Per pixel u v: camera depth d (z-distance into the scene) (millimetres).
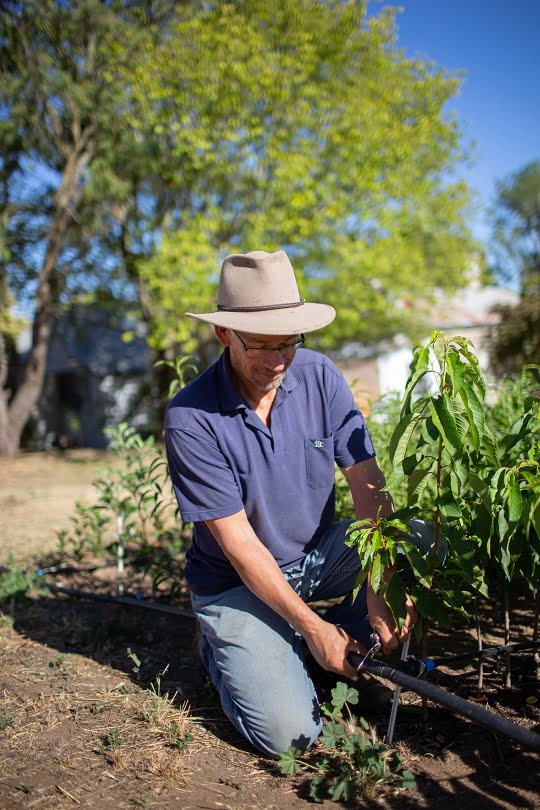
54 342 26000
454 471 2180
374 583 2174
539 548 2373
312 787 2129
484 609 3609
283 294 2391
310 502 2654
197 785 2234
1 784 2268
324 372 2629
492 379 3918
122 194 13984
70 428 26000
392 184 14234
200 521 2494
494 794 2096
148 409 23500
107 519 4910
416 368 2145
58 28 13391
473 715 1923
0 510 8727
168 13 13859
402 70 14305
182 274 13031
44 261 15633
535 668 2791
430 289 16766
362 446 2635
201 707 2785
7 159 14859
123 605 4176
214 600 2588
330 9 13727
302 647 2715
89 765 2363
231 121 13562
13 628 3816
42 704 2832
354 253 14234
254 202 14594
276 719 2326
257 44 13266
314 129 13984
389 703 2648
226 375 2500
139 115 13852
